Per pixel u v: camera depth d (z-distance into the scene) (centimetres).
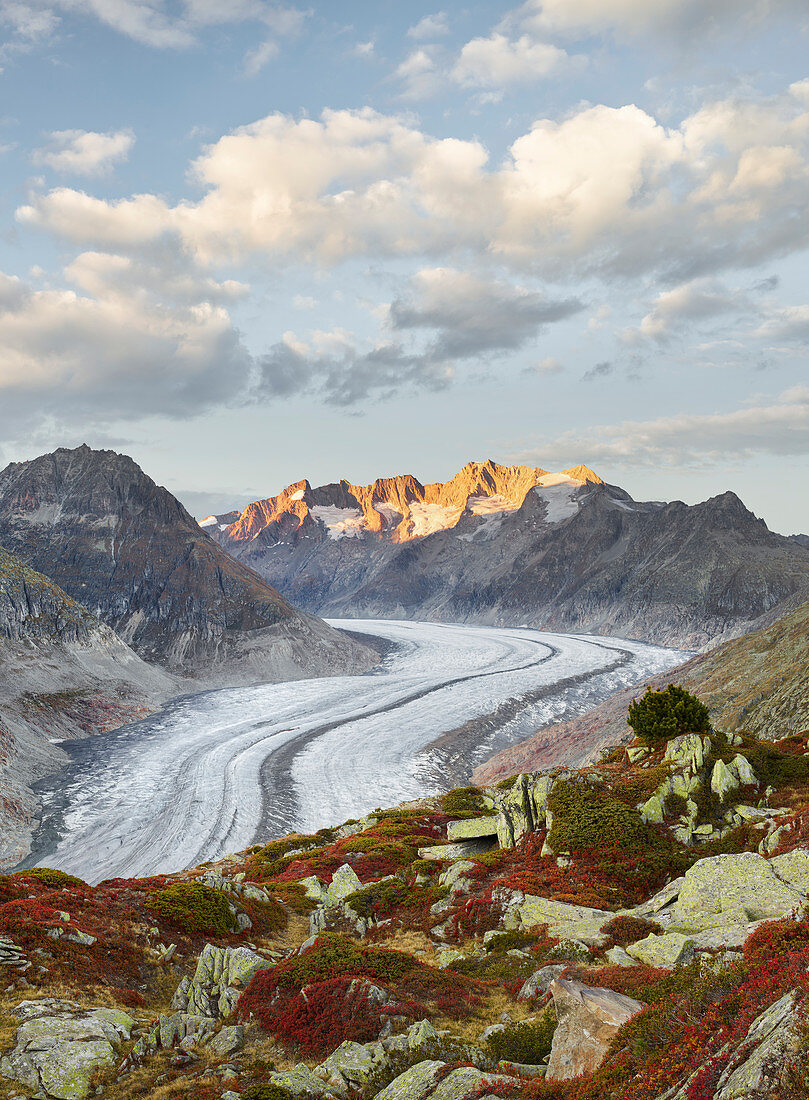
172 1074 1736
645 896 2720
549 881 2962
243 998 2147
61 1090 1631
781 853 2572
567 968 1945
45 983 2172
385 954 2316
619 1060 1234
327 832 5919
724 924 2048
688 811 3256
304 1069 1664
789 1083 838
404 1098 1428
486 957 2394
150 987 2411
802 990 1015
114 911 2906
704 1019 1199
